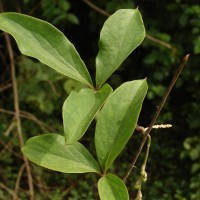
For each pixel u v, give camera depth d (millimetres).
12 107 5020
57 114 5004
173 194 4812
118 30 827
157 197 4746
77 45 5734
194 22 4746
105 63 812
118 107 816
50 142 833
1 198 4168
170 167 5035
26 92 4559
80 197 4621
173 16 5074
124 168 4777
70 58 797
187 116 5266
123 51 820
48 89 4594
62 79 4500
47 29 792
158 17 5156
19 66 4512
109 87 748
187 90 5199
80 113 710
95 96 736
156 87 4973
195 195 4578
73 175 4688
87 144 4824
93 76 5582
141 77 5301
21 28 786
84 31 5676
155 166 5027
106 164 809
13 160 4730
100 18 5309
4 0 5070
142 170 894
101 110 817
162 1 5141
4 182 4602
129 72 5418
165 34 4793
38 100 4543
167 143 5184
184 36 5062
